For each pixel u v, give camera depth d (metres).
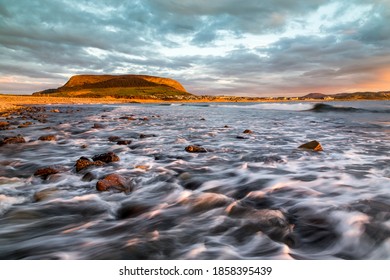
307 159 7.59
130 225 3.91
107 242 3.44
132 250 3.25
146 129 15.75
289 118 24.92
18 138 10.59
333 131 14.62
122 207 4.58
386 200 4.43
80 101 83.19
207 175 6.14
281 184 5.45
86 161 6.71
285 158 7.69
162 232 3.67
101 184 5.13
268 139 11.70
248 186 5.39
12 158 8.07
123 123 19.52
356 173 6.10
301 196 4.75
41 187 5.40
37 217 4.17
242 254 3.19
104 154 7.42
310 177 5.86
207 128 16.38
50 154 8.66
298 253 3.20
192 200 4.72
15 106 39.31
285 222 3.81
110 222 4.05
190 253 3.20
